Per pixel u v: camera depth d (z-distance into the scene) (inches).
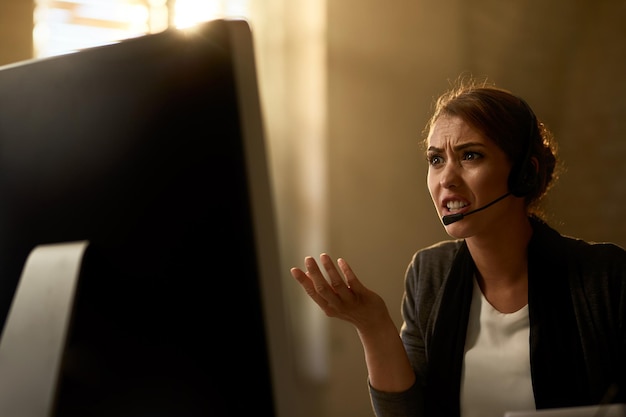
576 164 144.6
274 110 121.8
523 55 140.1
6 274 35.1
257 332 28.0
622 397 51.9
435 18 130.4
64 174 33.8
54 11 107.5
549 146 60.4
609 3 145.4
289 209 120.9
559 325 55.2
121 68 32.3
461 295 60.2
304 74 121.3
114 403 31.6
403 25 127.0
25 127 35.2
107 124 32.5
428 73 129.3
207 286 29.2
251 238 28.2
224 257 28.7
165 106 30.7
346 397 117.5
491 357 57.3
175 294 30.1
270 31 121.9
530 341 55.4
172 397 30.0
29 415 31.4
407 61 127.2
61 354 31.5
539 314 55.7
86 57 33.5
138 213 31.3
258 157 29.0
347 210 121.3
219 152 29.0
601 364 53.8
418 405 56.1
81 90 33.5
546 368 54.6
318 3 119.9
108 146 32.4
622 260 56.4
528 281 57.1
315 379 116.6
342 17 121.3
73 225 33.3
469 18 133.9
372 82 123.8
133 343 31.3
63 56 34.3
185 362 29.8
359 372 118.6
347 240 121.2
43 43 106.2
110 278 32.1
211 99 29.3
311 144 120.8
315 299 47.4
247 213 28.4
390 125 125.5
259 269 28.2
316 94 120.3
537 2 140.6
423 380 60.8
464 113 55.4
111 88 32.5
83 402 32.3
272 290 28.4
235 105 28.8
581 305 55.4
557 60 143.5
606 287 55.4
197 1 117.5
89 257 32.5
